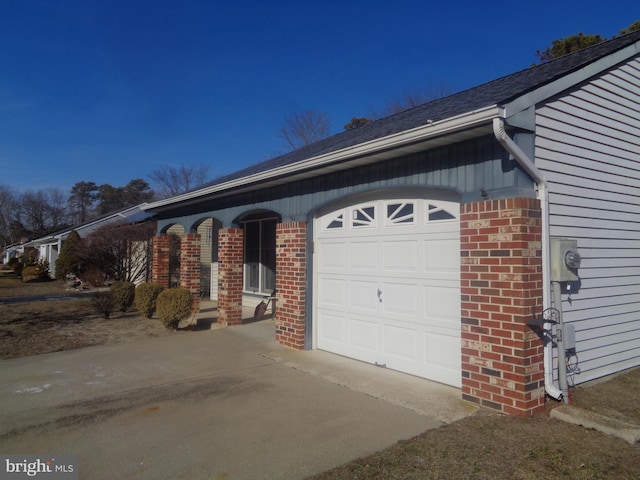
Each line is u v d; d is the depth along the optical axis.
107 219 26.00
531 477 3.46
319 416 4.79
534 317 4.70
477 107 4.98
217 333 9.38
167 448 4.09
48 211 69.94
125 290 12.28
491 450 3.89
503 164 4.83
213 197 10.48
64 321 11.15
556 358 5.08
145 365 6.98
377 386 5.71
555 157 5.36
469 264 5.08
